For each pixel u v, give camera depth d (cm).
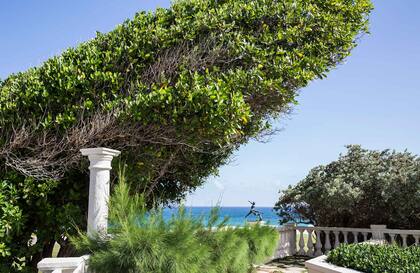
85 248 618
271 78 957
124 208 635
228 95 877
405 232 1387
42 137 839
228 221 739
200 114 827
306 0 1067
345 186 1598
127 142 860
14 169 829
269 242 866
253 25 1013
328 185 1639
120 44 939
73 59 926
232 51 941
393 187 1564
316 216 1755
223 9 1010
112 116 843
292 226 1583
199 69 936
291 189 1814
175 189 1155
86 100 862
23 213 842
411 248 866
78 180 909
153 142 870
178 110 825
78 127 843
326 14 1052
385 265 688
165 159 952
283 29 1024
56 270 533
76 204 908
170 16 1009
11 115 845
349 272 690
